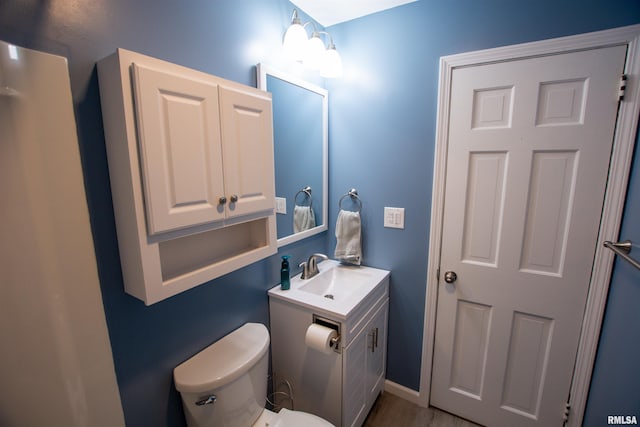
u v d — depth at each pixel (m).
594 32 1.20
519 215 1.45
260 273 1.50
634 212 1.16
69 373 0.78
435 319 1.74
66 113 0.73
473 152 1.51
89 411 0.82
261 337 1.31
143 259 0.83
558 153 1.34
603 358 1.31
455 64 1.48
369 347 1.63
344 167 1.92
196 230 0.96
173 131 0.84
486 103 1.44
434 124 1.59
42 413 0.74
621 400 1.14
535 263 1.45
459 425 1.70
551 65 1.29
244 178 1.09
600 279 1.31
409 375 1.88
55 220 0.72
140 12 0.93
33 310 0.71
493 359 1.62
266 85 1.41
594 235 1.31
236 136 1.04
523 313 1.51
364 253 1.93
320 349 1.29
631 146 1.19
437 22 1.51
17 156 0.66
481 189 1.52
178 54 1.04
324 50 1.54
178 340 1.13
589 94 1.25
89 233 0.78
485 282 1.58
